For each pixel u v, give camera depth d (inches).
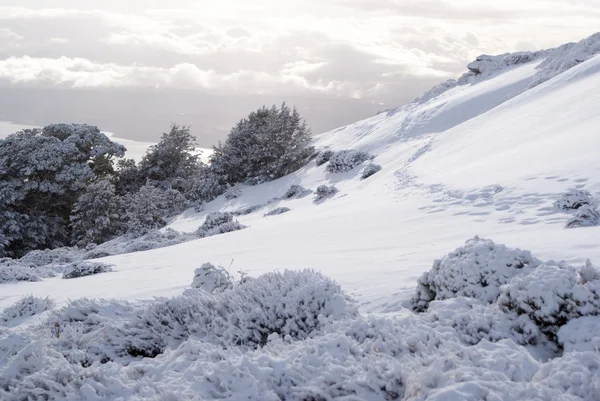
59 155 2076.8
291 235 715.4
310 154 2178.9
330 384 158.4
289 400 156.6
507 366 153.1
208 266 335.9
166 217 2062.0
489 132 1147.9
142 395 165.5
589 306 191.9
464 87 2230.6
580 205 518.9
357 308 266.4
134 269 647.1
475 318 205.5
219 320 245.9
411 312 254.2
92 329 280.4
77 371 180.9
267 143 2140.7
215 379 163.9
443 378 142.6
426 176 987.3
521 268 243.0
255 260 519.8
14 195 1923.0
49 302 452.8
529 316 203.8
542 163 724.7
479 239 269.3
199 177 2241.6
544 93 1254.9
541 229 469.4
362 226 672.4
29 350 188.1
